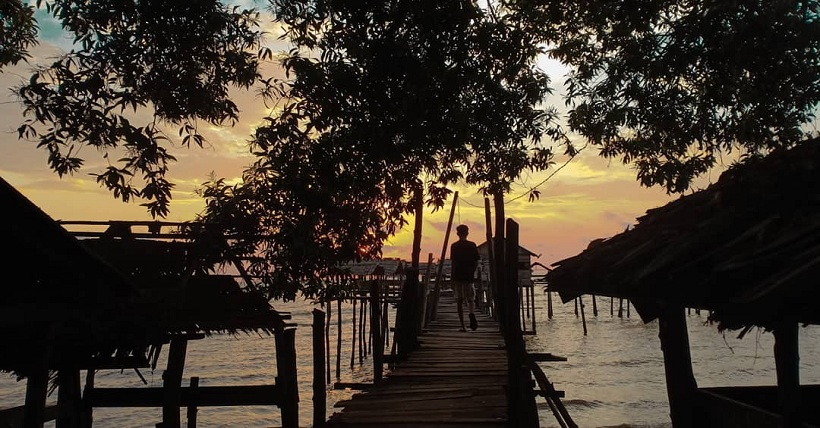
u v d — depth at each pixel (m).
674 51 8.00
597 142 9.46
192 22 7.14
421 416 6.96
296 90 7.49
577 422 16.02
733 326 2.68
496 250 6.92
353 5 7.02
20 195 3.76
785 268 2.10
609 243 4.97
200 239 7.90
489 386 8.47
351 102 7.70
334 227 8.73
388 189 9.30
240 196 8.08
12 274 4.22
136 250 7.81
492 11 8.25
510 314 6.16
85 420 7.66
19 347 4.91
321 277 8.74
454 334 14.21
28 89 6.58
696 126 8.89
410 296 12.03
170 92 7.43
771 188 3.08
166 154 6.95
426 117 7.88
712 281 2.49
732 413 3.96
